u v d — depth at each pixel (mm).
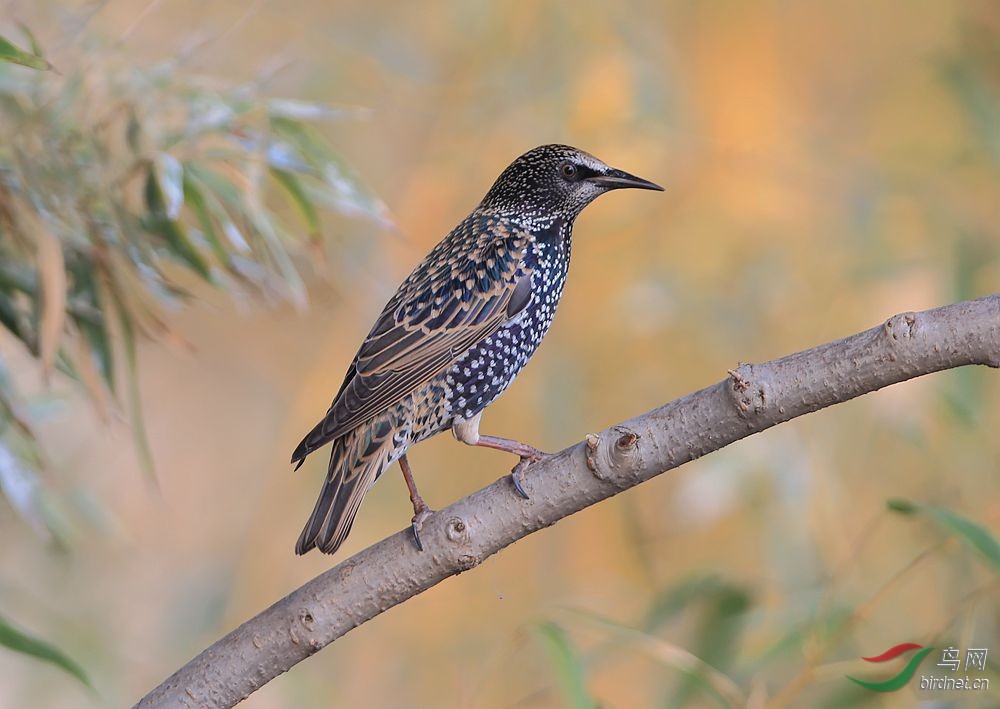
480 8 13109
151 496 13383
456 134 12852
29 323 7527
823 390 5551
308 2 13406
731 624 8805
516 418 11953
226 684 5980
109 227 7535
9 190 7133
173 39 11578
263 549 12445
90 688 6578
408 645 11953
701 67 13031
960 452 10734
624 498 11891
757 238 12227
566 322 12188
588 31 12766
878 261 11680
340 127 13141
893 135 12867
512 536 6008
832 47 13523
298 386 13445
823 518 10711
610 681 10148
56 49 7668
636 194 12383
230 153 7719
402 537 6047
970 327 5387
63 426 12875
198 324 13633
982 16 13281
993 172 12305
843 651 9016
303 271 8820
